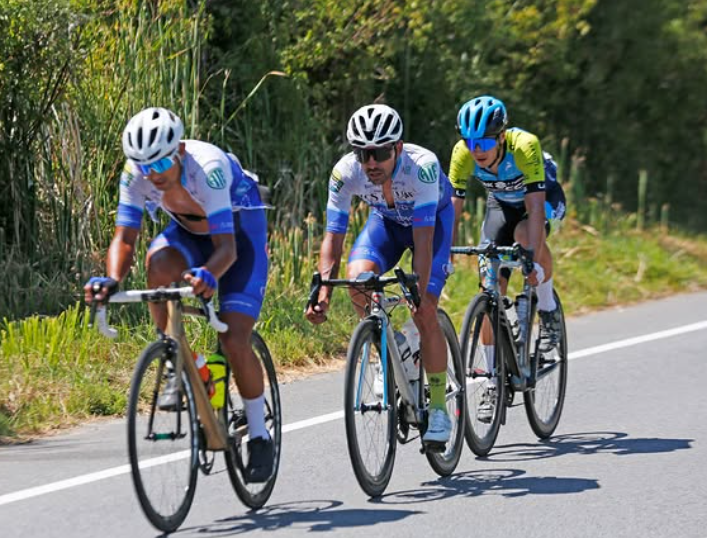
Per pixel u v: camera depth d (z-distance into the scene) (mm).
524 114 40656
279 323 25453
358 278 15383
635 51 43312
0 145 25781
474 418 18141
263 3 32469
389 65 36406
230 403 15008
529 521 14578
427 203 16062
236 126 32406
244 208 14820
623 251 37094
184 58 28469
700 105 44875
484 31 38312
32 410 19594
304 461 17484
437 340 16359
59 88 25922
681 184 45562
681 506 15234
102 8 27766
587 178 43094
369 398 15750
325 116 34688
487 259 18438
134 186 14391
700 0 44656
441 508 15141
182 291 13195
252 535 13844
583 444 18750
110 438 18609
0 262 24969
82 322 23531
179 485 13922
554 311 19672
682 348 26234
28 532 13906
